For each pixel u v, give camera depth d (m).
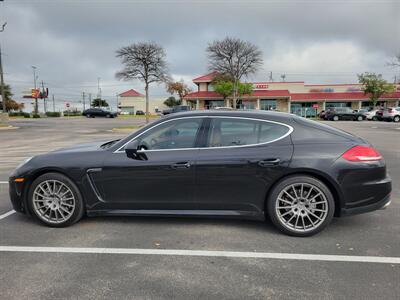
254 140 3.86
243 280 2.86
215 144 3.89
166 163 3.86
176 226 4.11
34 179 4.13
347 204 3.71
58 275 2.95
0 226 4.17
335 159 3.68
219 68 42.16
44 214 4.12
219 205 3.88
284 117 3.98
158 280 2.86
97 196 4.03
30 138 17.33
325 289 2.70
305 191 3.76
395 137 15.72
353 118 36.56
